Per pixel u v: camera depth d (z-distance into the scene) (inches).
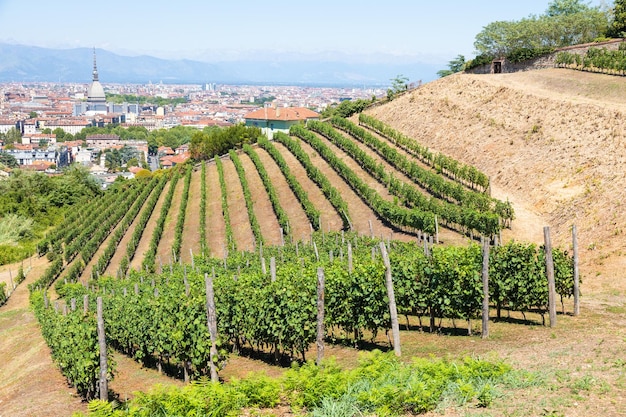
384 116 2787.9
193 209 2400.3
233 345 884.6
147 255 1857.8
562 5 3309.5
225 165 2950.3
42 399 792.9
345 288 789.2
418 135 2394.2
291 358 797.9
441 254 813.9
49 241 2642.7
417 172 1854.1
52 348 968.9
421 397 461.7
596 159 1494.8
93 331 730.2
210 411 487.2
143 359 962.7
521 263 829.8
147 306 877.8
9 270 2380.7
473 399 475.2
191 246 1993.1
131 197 2938.0
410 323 913.5
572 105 1831.9
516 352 633.6
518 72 2586.1
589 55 2301.9
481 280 786.2
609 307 898.7
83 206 3444.9
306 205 1935.3
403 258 858.8
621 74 2096.5
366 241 1332.4
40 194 3826.3
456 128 2236.7
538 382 495.5
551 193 1497.3
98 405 487.5
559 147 1673.2
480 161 1919.3
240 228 2041.1
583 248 1199.6
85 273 2033.7
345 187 2079.2
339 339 858.8
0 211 3452.3
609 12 2908.5
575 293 856.3
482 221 1348.4
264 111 4616.1
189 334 732.7
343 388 490.3
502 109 2134.6
